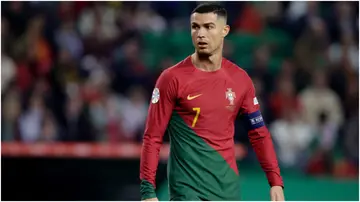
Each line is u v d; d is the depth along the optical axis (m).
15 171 43.88
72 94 53.56
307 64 60.50
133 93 54.62
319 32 62.25
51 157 44.22
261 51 59.00
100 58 58.38
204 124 23.31
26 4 59.34
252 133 24.44
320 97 55.97
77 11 60.34
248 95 24.09
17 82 54.44
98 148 44.66
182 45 61.00
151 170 23.05
